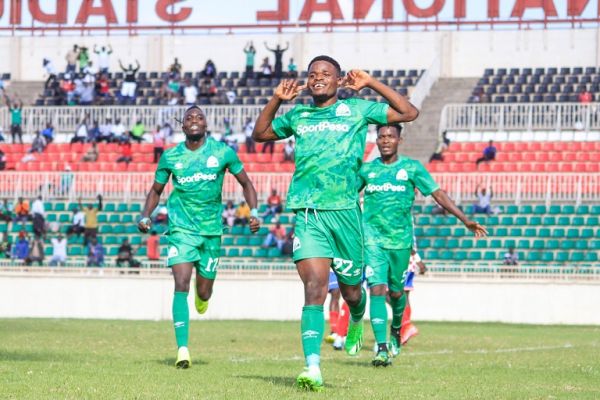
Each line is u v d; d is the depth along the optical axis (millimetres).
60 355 38625
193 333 56719
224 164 35438
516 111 108938
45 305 78938
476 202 94312
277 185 95375
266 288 77312
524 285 76062
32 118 115625
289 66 123062
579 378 32188
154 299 77562
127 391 26328
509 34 124000
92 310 78312
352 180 27297
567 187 94125
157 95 123438
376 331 36188
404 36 125812
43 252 87562
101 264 86438
